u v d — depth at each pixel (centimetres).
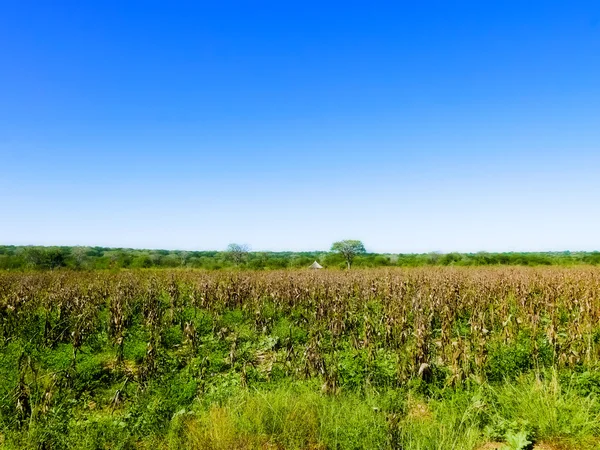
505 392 720
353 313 1523
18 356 1019
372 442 573
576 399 667
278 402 684
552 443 586
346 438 590
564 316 1478
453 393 750
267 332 1384
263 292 2030
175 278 2842
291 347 973
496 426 630
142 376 886
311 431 625
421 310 1334
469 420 648
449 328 1153
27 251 5859
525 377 795
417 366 845
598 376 736
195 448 581
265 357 1107
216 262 7000
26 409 711
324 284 2142
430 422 649
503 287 2031
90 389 877
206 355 1065
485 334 1141
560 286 1956
